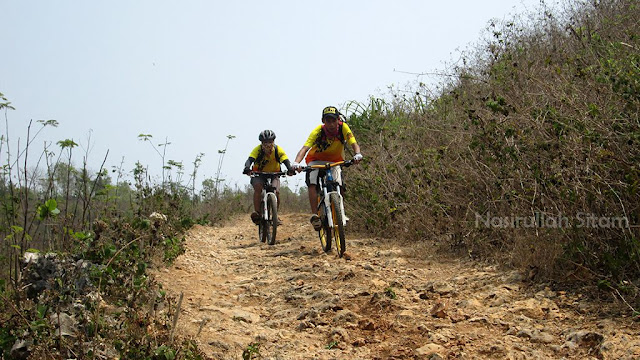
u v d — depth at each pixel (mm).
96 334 3469
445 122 8156
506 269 5379
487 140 6133
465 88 8867
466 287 5105
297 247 8094
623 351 3330
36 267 4324
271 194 8570
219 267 7223
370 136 10062
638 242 4250
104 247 4613
